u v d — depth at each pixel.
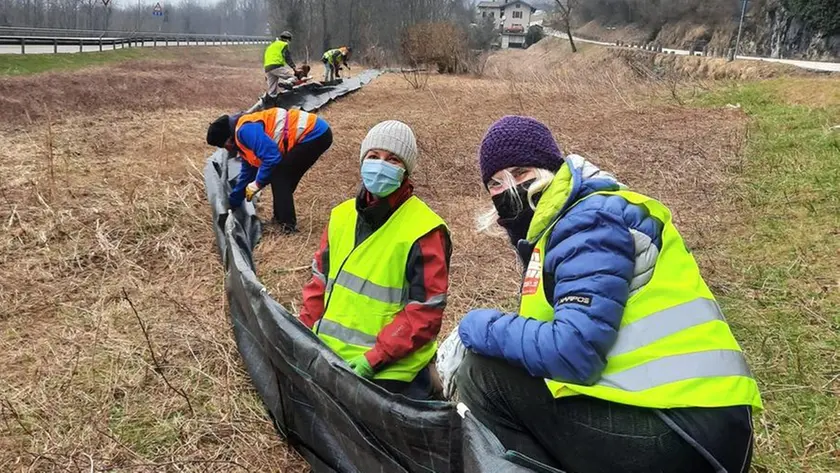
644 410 2.03
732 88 14.45
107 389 3.58
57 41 27.48
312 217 6.55
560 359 2.06
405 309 2.99
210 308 4.55
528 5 110.06
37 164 7.64
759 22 50.34
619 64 20.31
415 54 26.83
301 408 3.07
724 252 5.66
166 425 3.31
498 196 2.38
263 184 5.65
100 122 11.17
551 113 12.33
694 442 1.98
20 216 5.90
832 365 3.88
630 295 2.09
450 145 9.73
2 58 20.83
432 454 2.41
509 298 4.93
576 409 2.12
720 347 2.05
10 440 3.20
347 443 2.80
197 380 3.70
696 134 9.81
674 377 2.00
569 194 2.19
